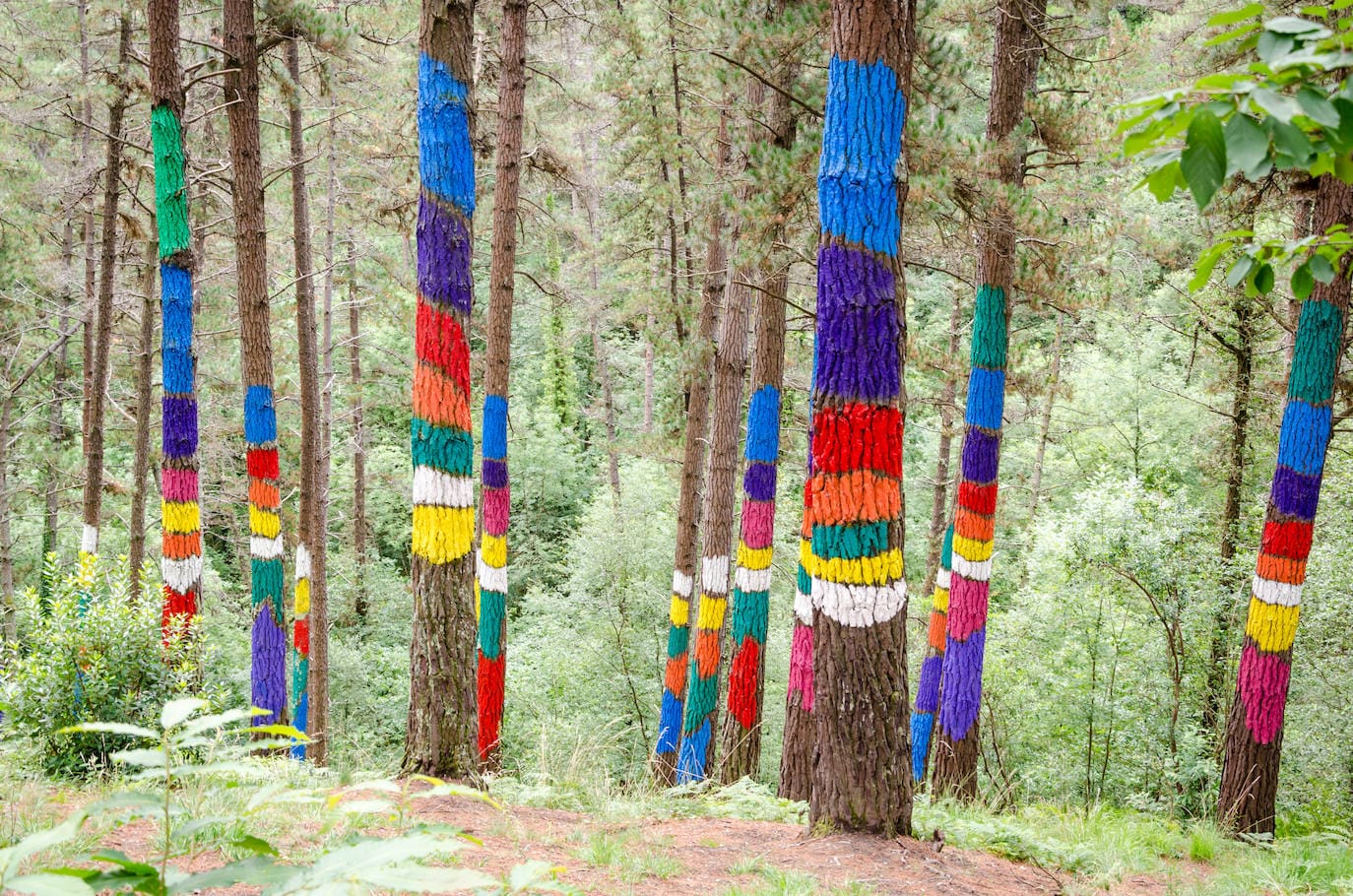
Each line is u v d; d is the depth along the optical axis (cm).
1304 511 918
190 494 994
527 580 2370
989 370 935
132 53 1134
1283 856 695
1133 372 1897
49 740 623
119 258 1449
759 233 855
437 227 585
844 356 490
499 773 797
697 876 435
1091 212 1201
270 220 1745
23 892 112
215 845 377
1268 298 1217
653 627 1702
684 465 1288
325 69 1316
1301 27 191
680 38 1215
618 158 1409
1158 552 1170
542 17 1384
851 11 487
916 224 855
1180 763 1130
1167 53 1048
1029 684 1246
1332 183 871
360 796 516
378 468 2634
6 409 1745
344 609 2067
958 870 477
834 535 496
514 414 2686
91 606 683
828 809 510
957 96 905
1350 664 1167
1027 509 2150
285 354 1941
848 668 499
